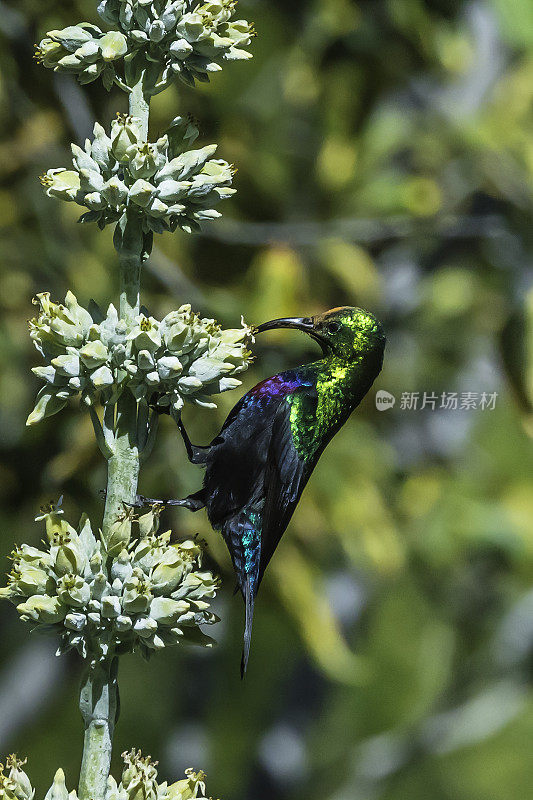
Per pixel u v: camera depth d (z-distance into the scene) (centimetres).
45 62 418
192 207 420
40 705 1414
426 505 1441
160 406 421
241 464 525
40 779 2030
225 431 531
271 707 1739
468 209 1309
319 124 1231
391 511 1405
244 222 1198
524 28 1100
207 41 411
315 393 546
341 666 1065
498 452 1580
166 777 1558
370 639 2058
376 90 1170
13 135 1103
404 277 1384
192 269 1134
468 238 1343
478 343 1431
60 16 1053
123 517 402
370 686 2061
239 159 1188
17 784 400
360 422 1284
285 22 1174
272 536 524
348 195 1260
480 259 1359
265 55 1253
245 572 517
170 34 414
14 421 1143
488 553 1625
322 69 1148
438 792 2606
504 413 1558
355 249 1192
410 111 1350
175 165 409
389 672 2067
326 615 1077
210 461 524
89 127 1079
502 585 1705
